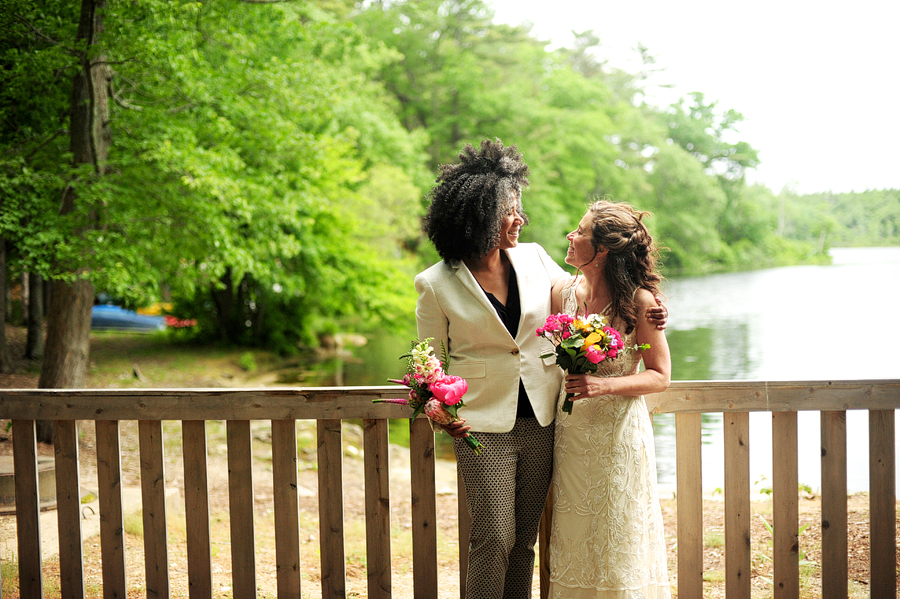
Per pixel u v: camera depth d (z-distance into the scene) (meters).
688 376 14.80
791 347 18.17
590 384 2.12
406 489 6.27
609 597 2.20
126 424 8.83
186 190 8.05
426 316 2.35
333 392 2.55
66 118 7.95
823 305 27.36
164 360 15.15
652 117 47.38
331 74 12.30
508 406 2.27
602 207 2.31
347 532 4.54
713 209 42.97
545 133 32.69
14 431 2.72
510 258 2.37
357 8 33.06
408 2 33.72
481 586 2.26
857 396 2.54
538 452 2.34
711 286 36.88
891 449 2.57
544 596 2.60
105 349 16.12
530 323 2.32
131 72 7.45
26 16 7.07
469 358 2.30
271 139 9.20
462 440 2.28
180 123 8.42
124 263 7.61
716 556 3.60
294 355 18.36
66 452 2.70
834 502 2.58
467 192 2.24
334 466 2.58
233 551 2.64
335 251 15.83
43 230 7.14
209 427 8.70
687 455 2.59
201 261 8.91
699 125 46.69
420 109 33.34
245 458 2.62
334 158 13.58
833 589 2.59
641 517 2.24
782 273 41.50
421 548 2.58
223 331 17.81
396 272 18.22
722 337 20.72
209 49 9.45
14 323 17.11
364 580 3.50
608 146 35.00
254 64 9.55
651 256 2.31
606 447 2.24
